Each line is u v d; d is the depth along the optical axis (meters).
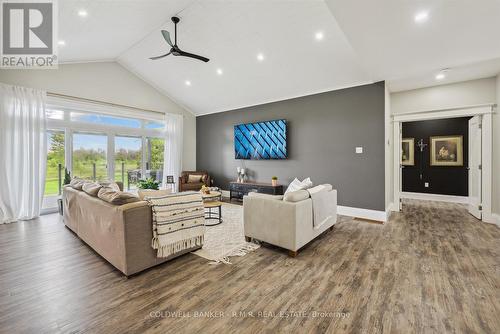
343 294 1.87
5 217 3.93
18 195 4.07
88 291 1.93
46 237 3.22
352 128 4.36
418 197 6.26
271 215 2.74
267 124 5.48
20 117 4.07
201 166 7.23
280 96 5.28
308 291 1.92
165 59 5.03
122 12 3.42
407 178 6.43
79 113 5.06
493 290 1.91
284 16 3.28
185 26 3.87
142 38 4.41
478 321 1.55
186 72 5.33
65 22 3.34
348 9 2.04
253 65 4.52
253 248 2.83
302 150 5.03
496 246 2.83
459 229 3.53
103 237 2.41
